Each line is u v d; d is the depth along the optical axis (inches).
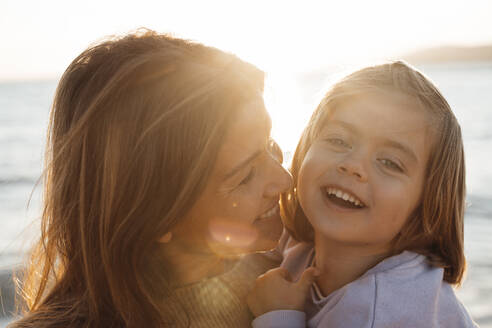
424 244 64.3
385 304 56.6
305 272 63.0
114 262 46.9
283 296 61.2
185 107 45.3
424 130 60.6
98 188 47.6
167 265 52.2
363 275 61.3
